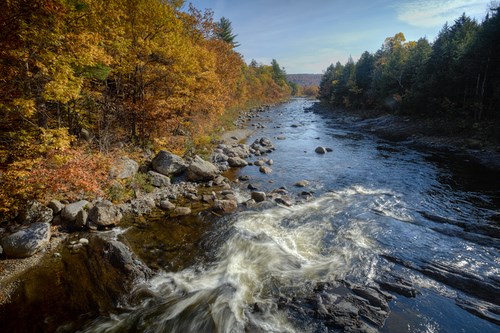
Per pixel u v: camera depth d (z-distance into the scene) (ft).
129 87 62.75
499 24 93.76
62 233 30.58
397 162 68.54
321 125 142.61
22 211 29.99
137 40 51.52
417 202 43.06
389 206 41.32
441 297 22.59
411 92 123.54
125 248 28.35
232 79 115.44
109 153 45.80
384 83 156.76
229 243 31.09
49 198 33.24
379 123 130.72
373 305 21.70
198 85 67.92
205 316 21.11
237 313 21.33
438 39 132.98
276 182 52.19
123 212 36.78
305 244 30.91
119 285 24.20
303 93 603.67
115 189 39.04
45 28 29.50
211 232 33.47
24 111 30.25
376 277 25.12
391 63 163.22
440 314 20.83
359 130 124.98
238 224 35.35
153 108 58.13
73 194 35.40
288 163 66.28
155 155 57.57
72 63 35.06
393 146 89.15
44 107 36.50
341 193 46.78
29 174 29.63
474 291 23.12
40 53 29.86
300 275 25.64
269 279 25.18
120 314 21.39
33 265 25.72
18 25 27.94
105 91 55.88
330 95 274.36
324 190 48.29
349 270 26.17
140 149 55.83
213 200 42.60
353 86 204.03
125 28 51.49
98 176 36.58
